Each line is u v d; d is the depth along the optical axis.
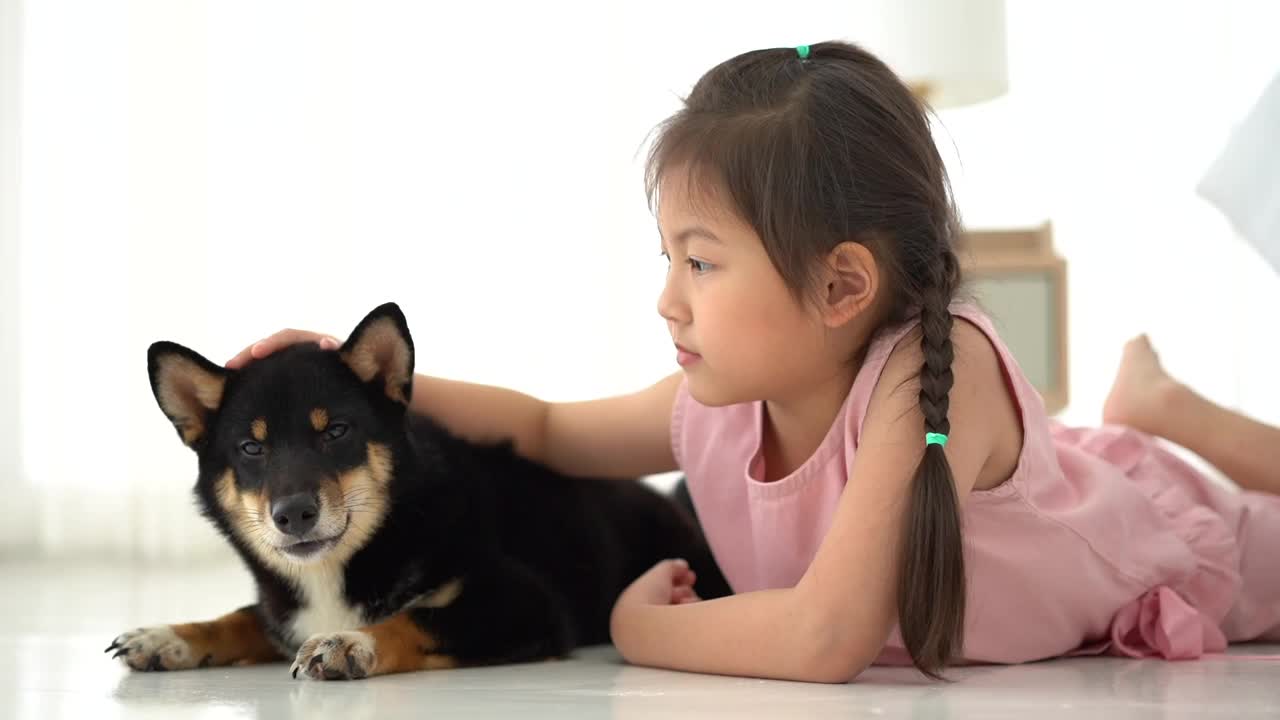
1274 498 2.41
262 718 1.42
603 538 2.44
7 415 4.92
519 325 5.16
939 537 1.60
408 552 1.97
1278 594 2.27
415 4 5.17
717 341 1.76
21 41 5.05
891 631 1.72
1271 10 5.11
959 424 1.74
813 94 1.78
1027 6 5.20
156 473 4.86
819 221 1.72
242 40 5.12
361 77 5.16
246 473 2.00
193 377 2.06
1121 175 5.20
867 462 1.70
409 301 5.16
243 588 3.75
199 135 5.09
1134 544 2.00
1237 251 5.14
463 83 5.19
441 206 5.17
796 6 5.08
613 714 1.41
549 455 2.42
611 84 5.17
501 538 2.17
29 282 4.99
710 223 1.74
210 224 5.09
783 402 1.88
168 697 1.61
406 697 1.58
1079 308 5.23
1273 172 2.80
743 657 1.73
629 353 5.14
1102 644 2.05
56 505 4.89
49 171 5.04
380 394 2.05
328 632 1.95
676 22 5.15
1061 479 1.98
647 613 1.91
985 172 5.20
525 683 1.71
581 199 5.18
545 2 5.19
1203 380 5.18
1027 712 1.40
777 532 1.91
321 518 1.90
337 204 5.15
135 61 5.06
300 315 5.13
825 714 1.39
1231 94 5.13
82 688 1.72
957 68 3.95
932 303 1.73
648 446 2.31
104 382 4.99
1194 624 1.96
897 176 1.78
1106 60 5.20
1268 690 1.58
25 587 3.80
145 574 4.35
